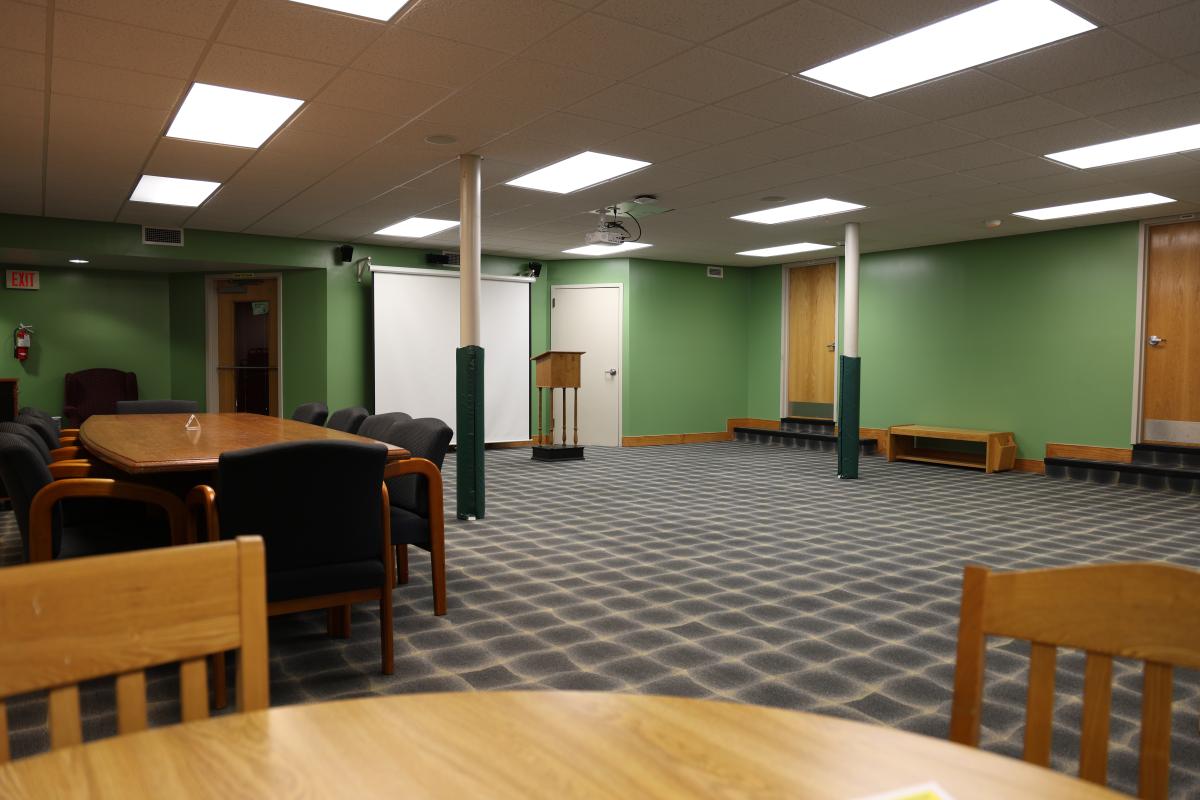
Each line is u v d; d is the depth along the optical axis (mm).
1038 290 9172
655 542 5258
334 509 2818
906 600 4012
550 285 11875
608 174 6547
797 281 11898
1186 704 2848
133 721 1034
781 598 4027
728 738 958
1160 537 5559
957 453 9875
